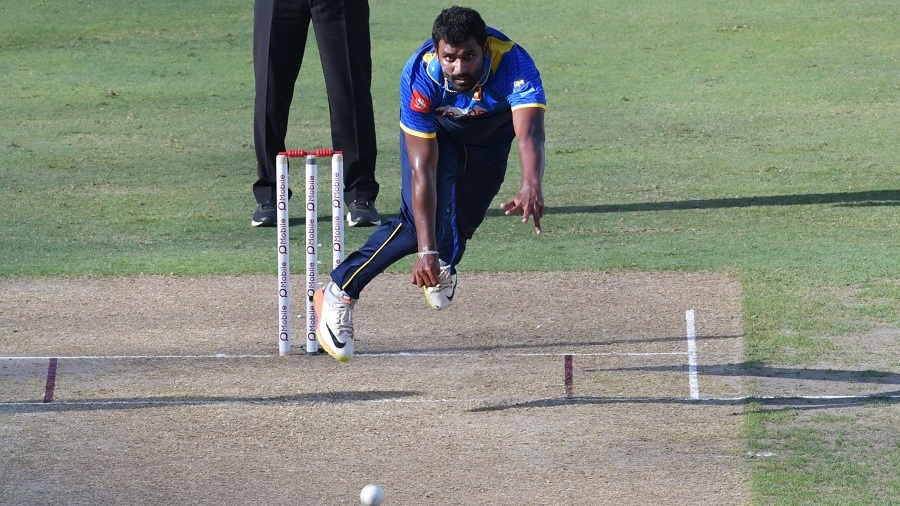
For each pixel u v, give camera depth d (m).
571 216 46.06
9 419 25.52
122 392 27.27
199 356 29.89
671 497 21.14
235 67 80.19
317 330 25.86
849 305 32.75
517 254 39.94
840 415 24.88
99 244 42.88
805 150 56.97
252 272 38.34
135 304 34.81
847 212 45.25
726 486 21.55
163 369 28.91
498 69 22.20
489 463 22.92
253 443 24.16
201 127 65.25
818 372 27.62
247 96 72.81
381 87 73.69
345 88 44.84
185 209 48.59
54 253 41.38
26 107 69.94
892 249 39.22
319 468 22.88
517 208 20.30
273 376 28.28
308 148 59.94
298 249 41.78
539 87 22.06
